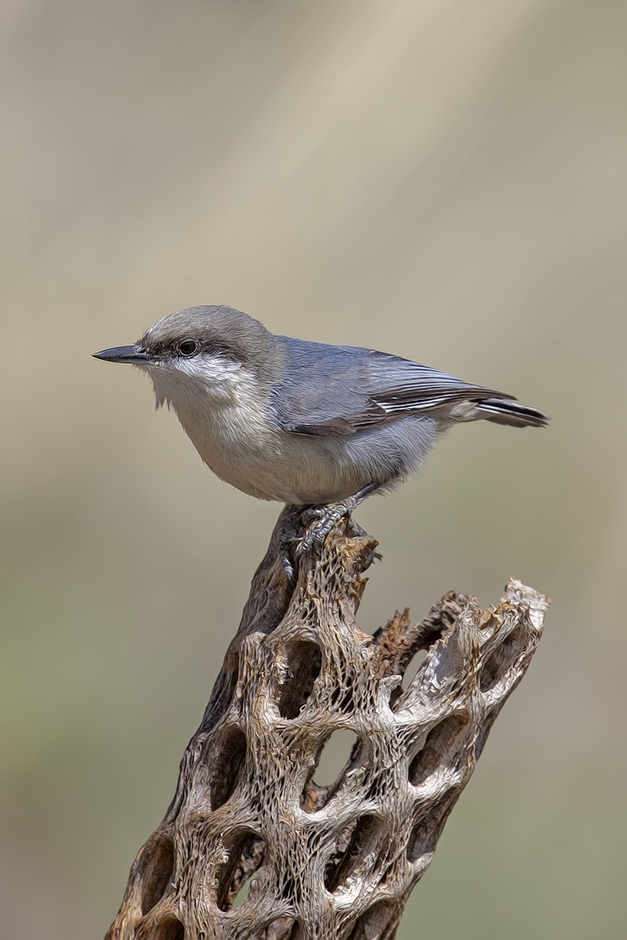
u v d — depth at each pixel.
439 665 6.85
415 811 6.81
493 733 13.73
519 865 12.31
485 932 11.65
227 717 7.00
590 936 11.60
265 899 6.62
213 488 15.15
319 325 15.16
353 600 6.85
